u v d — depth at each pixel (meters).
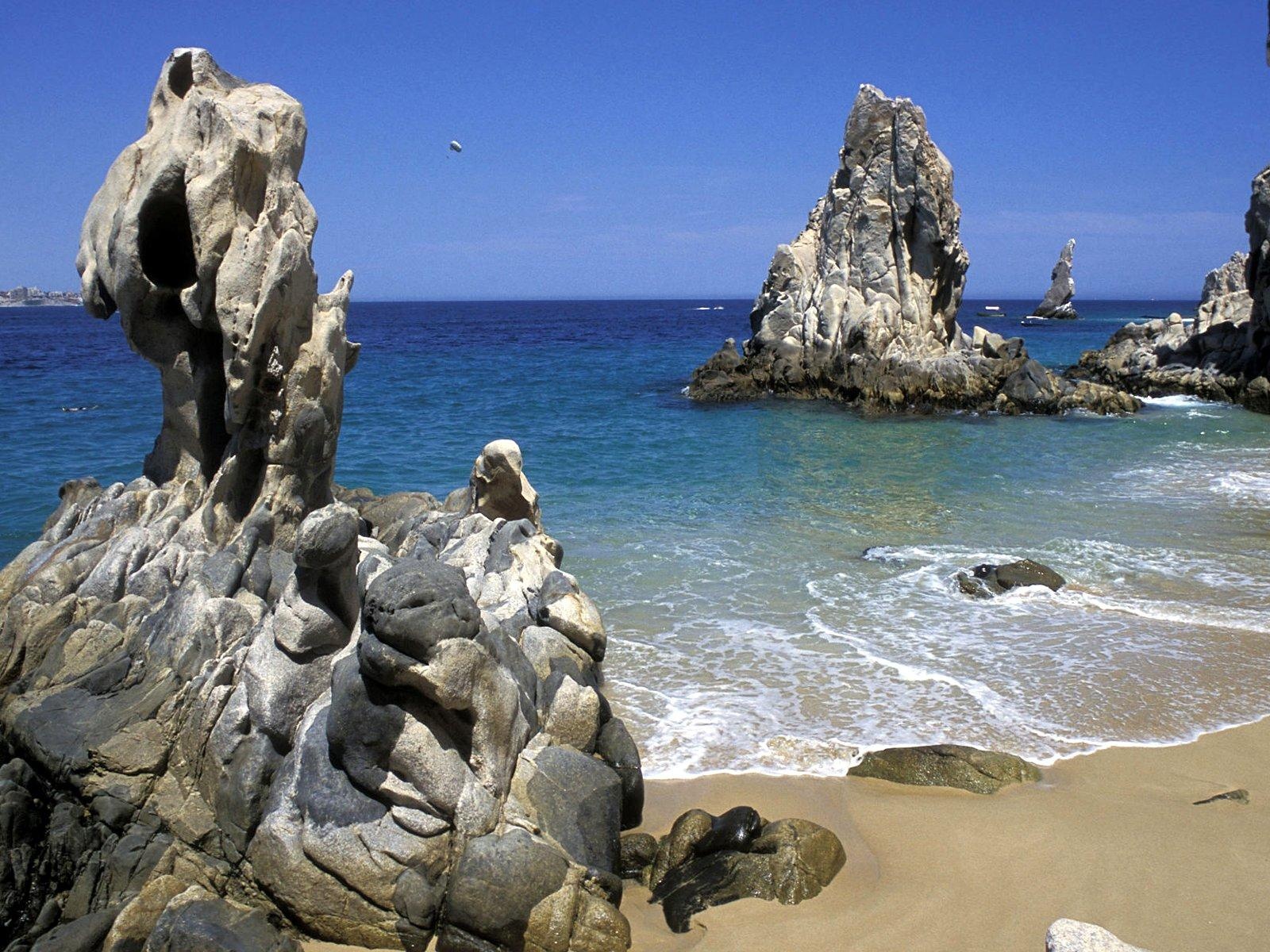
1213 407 36.44
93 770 7.61
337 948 6.73
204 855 7.29
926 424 31.80
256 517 9.23
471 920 6.57
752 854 7.43
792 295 39.81
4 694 8.56
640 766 8.38
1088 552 16.11
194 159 9.01
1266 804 8.55
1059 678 11.16
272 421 9.33
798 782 8.92
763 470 23.78
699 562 15.50
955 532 17.52
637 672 11.22
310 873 6.79
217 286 8.98
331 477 10.20
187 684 7.95
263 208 9.35
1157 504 19.97
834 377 36.78
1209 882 7.36
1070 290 119.31
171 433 10.18
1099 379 42.91
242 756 7.39
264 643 7.71
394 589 6.74
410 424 30.92
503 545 10.29
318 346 9.55
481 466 11.47
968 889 7.30
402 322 135.12
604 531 17.56
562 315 174.38
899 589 14.21
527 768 7.39
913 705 10.48
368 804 6.89
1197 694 10.77
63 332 91.94
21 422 28.58
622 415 33.34
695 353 65.50
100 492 10.77
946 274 37.84
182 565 9.12
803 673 11.25
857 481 22.45
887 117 36.75
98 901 7.22
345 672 6.98
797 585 14.35
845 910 7.02
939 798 8.69
